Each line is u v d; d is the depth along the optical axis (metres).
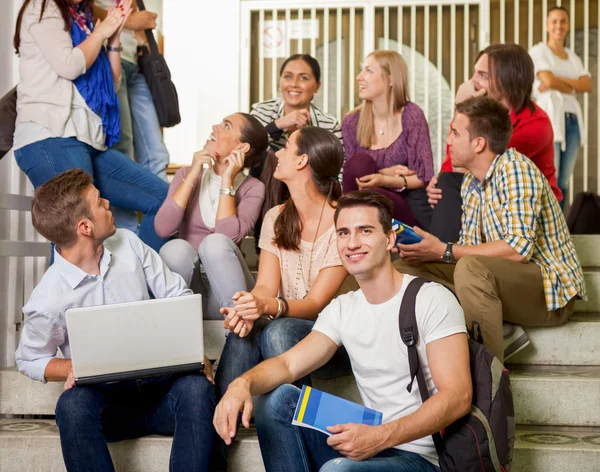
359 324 1.64
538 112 2.82
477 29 4.90
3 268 2.36
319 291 1.95
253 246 3.07
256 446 1.82
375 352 1.61
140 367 1.68
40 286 1.78
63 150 2.39
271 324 1.81
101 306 1.64
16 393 2.14
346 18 5.00
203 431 1.68
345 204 1.61
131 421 1.81
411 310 1.56
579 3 4.81
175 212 2.33
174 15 5.00
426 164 3.01
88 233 1.75
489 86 2.79
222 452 1.79
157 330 1.67
